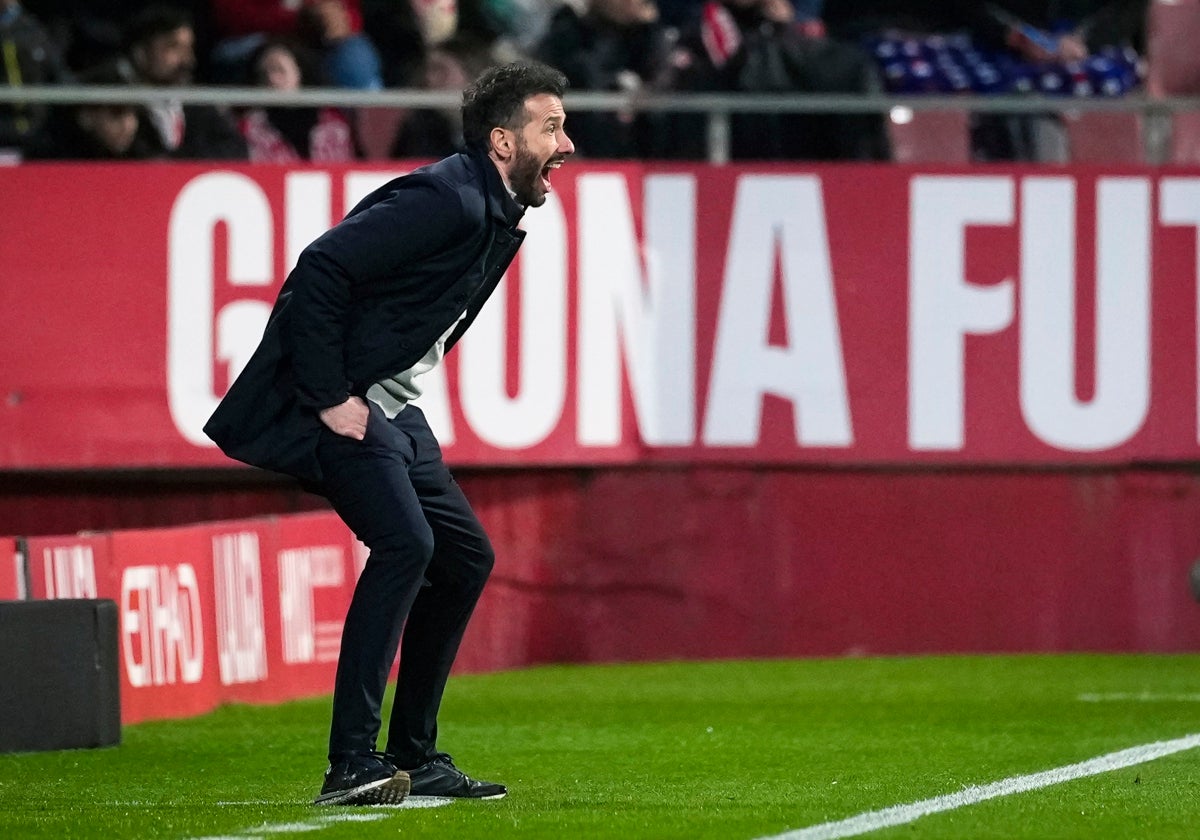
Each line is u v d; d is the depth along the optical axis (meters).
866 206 37.09
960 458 37.19
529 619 37.16
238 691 31.30
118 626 25.48
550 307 36.66
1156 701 30.78
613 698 31.98
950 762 23.64
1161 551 37.78
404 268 18.06
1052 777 21.88
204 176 36.25
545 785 21.31
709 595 37.56
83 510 36.41
